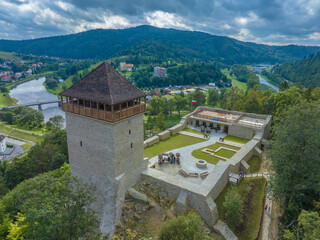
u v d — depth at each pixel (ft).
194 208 102.83
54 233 76.79
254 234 100.83
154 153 152.66
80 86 104.06
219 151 156.76
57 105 638.53
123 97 97.40
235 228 102.06
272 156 118.52
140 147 114.11
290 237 82.07
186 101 411.34
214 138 182.29
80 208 80.48
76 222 78.74
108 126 95.91
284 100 217.77
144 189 112.47
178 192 106.42
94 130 101.40
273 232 103.14
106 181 103.81
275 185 109.09
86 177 111.24
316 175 100.27
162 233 80.94
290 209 113.70
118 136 98.48
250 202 117.80
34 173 215.72
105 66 102.89
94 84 100.68
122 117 96.94
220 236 97.50
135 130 108.47
